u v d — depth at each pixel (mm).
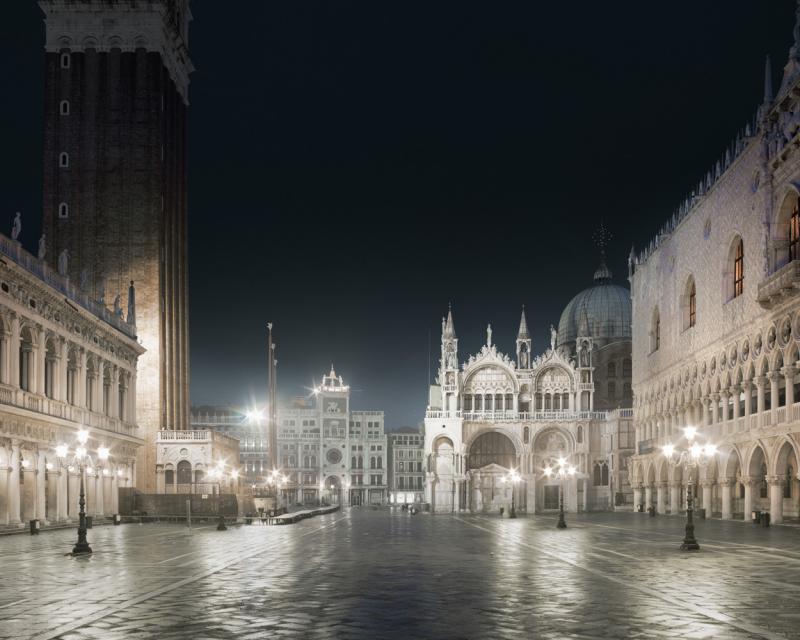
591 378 154750
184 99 143875
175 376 132000
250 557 40688
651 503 121750
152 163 125062
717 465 90812
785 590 27297
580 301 183000
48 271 75875
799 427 67188
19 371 69250
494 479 152875
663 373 112562
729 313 85625
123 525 85062
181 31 141625
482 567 35219
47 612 23281
